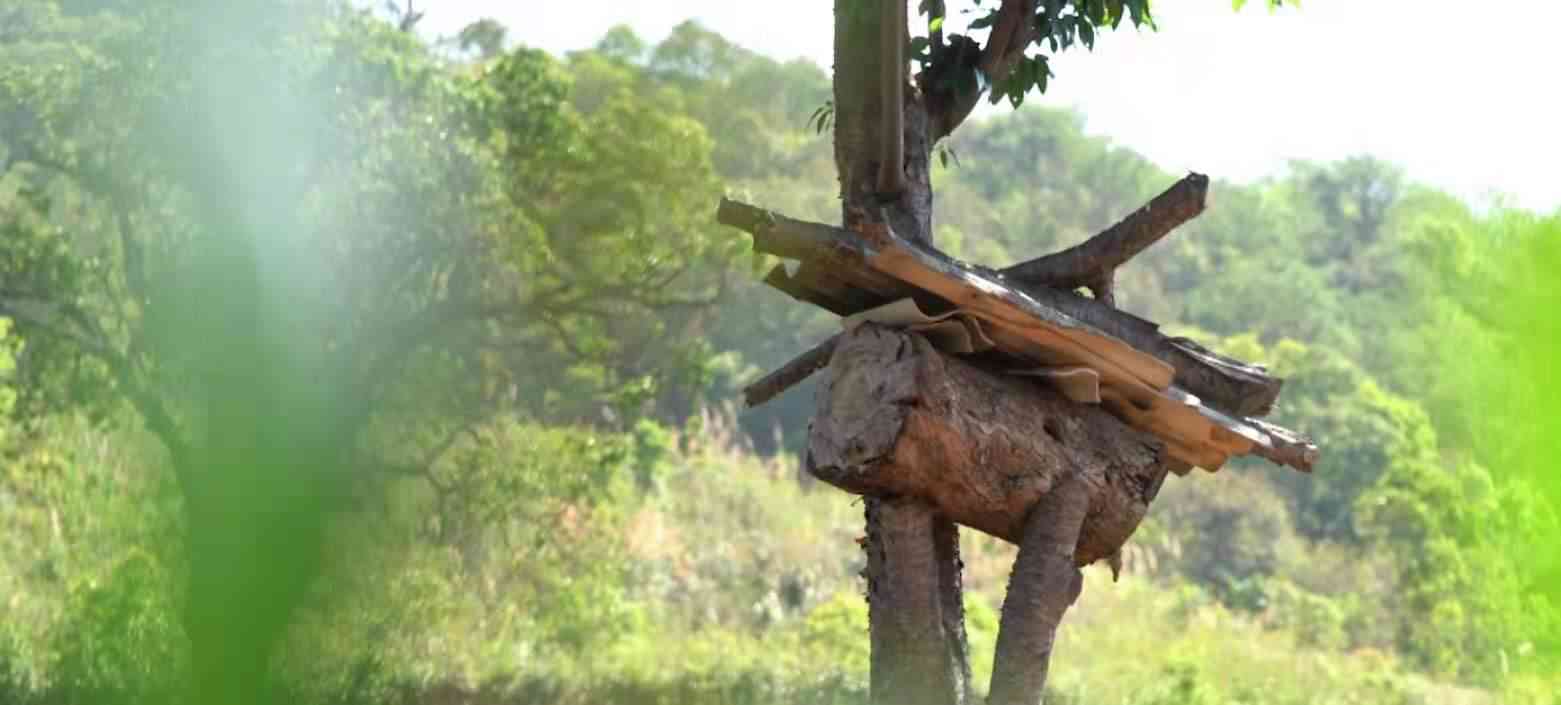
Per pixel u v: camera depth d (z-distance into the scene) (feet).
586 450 53.88
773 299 108.47
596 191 51.29
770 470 110.83
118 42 43.65
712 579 83.25
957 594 22.70
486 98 48.88
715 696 49.06
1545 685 66.54
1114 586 90.99
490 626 56.39
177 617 44.57
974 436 19.81
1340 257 239.30
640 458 89.51
